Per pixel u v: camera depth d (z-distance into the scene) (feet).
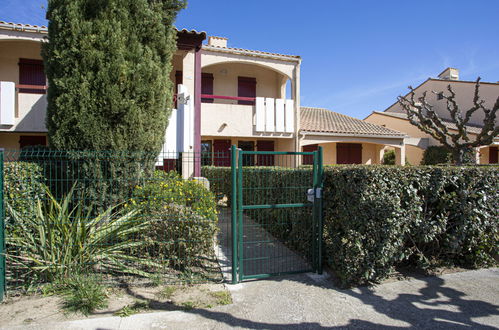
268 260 16.51
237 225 13.84
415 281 13.83
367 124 54.19
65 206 13.74
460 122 26.78
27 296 11.75
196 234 14.40
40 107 30.40
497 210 15.34
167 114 19.75
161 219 14.32
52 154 16.21
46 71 16.97
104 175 16.74
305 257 16.12
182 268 14.71
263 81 49.75
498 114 57.11
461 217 14.62
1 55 36.19
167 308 11.07
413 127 59.77
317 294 12.42
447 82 66.33
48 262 12.59
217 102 46.88
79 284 12.15
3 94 28.89
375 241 13.06
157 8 18.66
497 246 15.42
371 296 12.33
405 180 13.69
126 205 15.28
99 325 9.89
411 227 14.02
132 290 12.44
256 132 40.88
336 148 53.36
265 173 22.18
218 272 14.53
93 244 13.39
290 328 10.05
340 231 13.76
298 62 41.86
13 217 13.55
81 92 15.74
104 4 16.58
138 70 16.83
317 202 14.44
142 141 17.22
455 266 15.61
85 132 15.87
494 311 11.26
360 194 12.66
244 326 10.07
